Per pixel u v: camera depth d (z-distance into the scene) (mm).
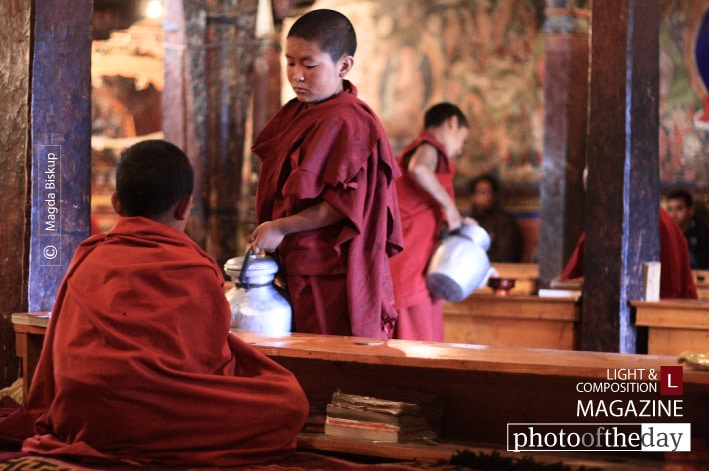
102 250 3076
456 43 14297
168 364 2867
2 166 4363
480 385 3316
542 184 10516
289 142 3920
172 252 3045
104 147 13039
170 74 10508
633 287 5340
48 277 4375
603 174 5266
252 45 10586
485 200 13797
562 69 10477
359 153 3828
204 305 3002
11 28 4340
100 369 2814
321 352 3258
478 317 6328
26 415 3115
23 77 4316
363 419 3217
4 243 4348
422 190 5812
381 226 3957
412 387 3412
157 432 2857
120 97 13055
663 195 13164
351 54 3951
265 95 10812
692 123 13133
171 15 10492
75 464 2818
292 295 3955
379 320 3914
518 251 13656
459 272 5598
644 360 3074
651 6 5387
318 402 3553
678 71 13227
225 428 2900
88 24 4500
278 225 3826
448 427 3355
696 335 5176
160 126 13133
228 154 10547
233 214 10562
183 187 3221
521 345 6199
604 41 5238
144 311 2910
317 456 2988
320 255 3922
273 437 2953
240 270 3863
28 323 3934
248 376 3096
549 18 10531
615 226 5238
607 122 5246
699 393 3107
